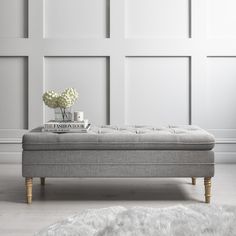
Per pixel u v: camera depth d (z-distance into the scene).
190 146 2.71
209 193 2.75
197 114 4.09
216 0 4.04
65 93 2.94
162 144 2.71
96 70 4.09
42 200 2.84
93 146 2.71
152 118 4.11
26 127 4.11
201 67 4.05
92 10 4.04
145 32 4.05
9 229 2.24
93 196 2.94
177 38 4.03
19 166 3.96
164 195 2.97
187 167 2.72
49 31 4.05
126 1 4.04
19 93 4.09
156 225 0.71
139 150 2.73
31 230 2.22
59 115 2.98
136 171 2.73
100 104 4.11
